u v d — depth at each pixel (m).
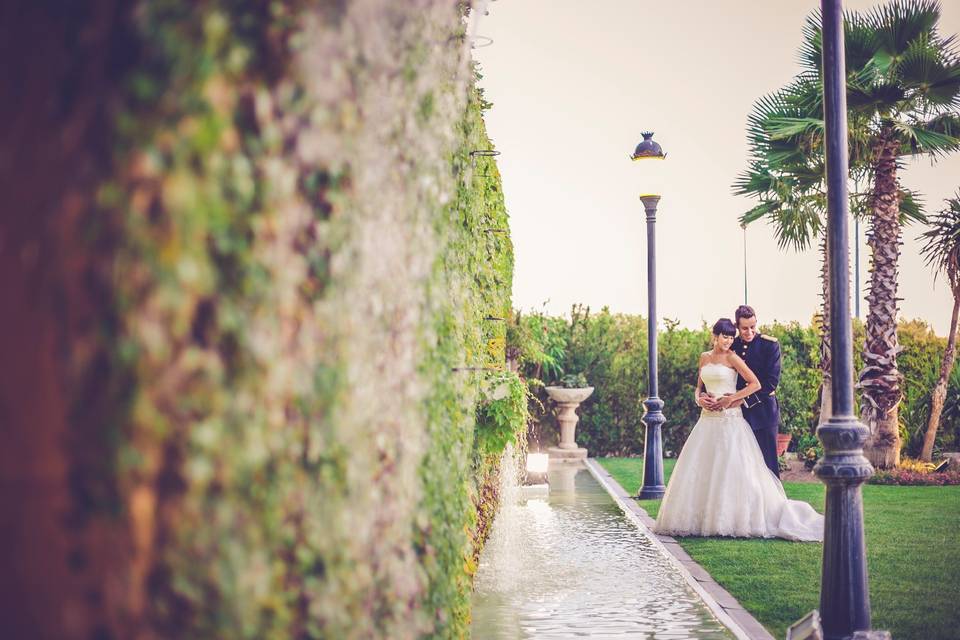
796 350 17.56
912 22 15.01
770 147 15.95
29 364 1.63
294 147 2.16
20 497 1.62
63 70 1.71
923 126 15.83
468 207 5.76
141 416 1.63
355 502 2.59
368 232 2.74
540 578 7.65
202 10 1.82
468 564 5.66
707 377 9.48
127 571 1.64
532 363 18.94
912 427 17.64
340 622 2.45
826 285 15.86
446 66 4.29
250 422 1.95
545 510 11.78
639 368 19.36
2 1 1.74
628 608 6.59
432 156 3.75
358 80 2.64
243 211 1.92
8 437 1.62
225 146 1.85
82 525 1.61
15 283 1.65
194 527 1.79
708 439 9.50
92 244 1.63
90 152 1.66
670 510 9.50
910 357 17.56
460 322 4.77
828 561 5.32
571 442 18.97
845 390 5.39
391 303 3.01
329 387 2.41
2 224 1.67
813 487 13.47
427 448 3.53
